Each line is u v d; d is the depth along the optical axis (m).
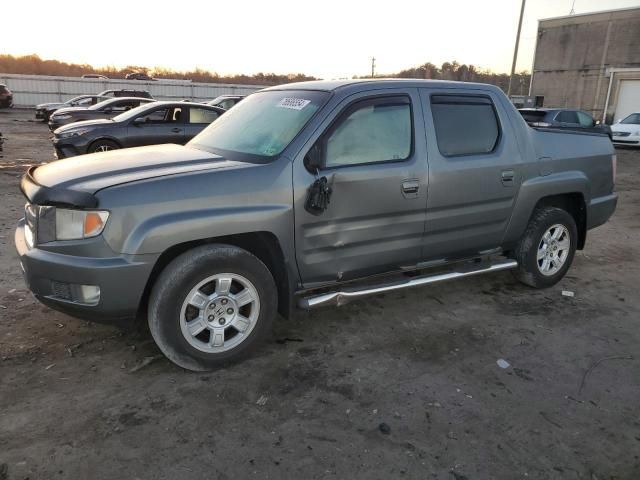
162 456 2.58
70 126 11.00
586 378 3.44
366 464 2.57
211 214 3.10
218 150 3.75
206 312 3.25
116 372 3.31
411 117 3.85
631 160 16.86
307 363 3.51
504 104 4.39
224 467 2.52
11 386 3.12
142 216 2.96
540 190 4.56
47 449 2.60
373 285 3.90
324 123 3.46
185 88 41.22
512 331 4.10
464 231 4.22
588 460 2.67
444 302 4.62
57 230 2.99
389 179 3.67
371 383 3.29
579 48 30.44
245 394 3.12
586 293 4.99
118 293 2.96
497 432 2.85
